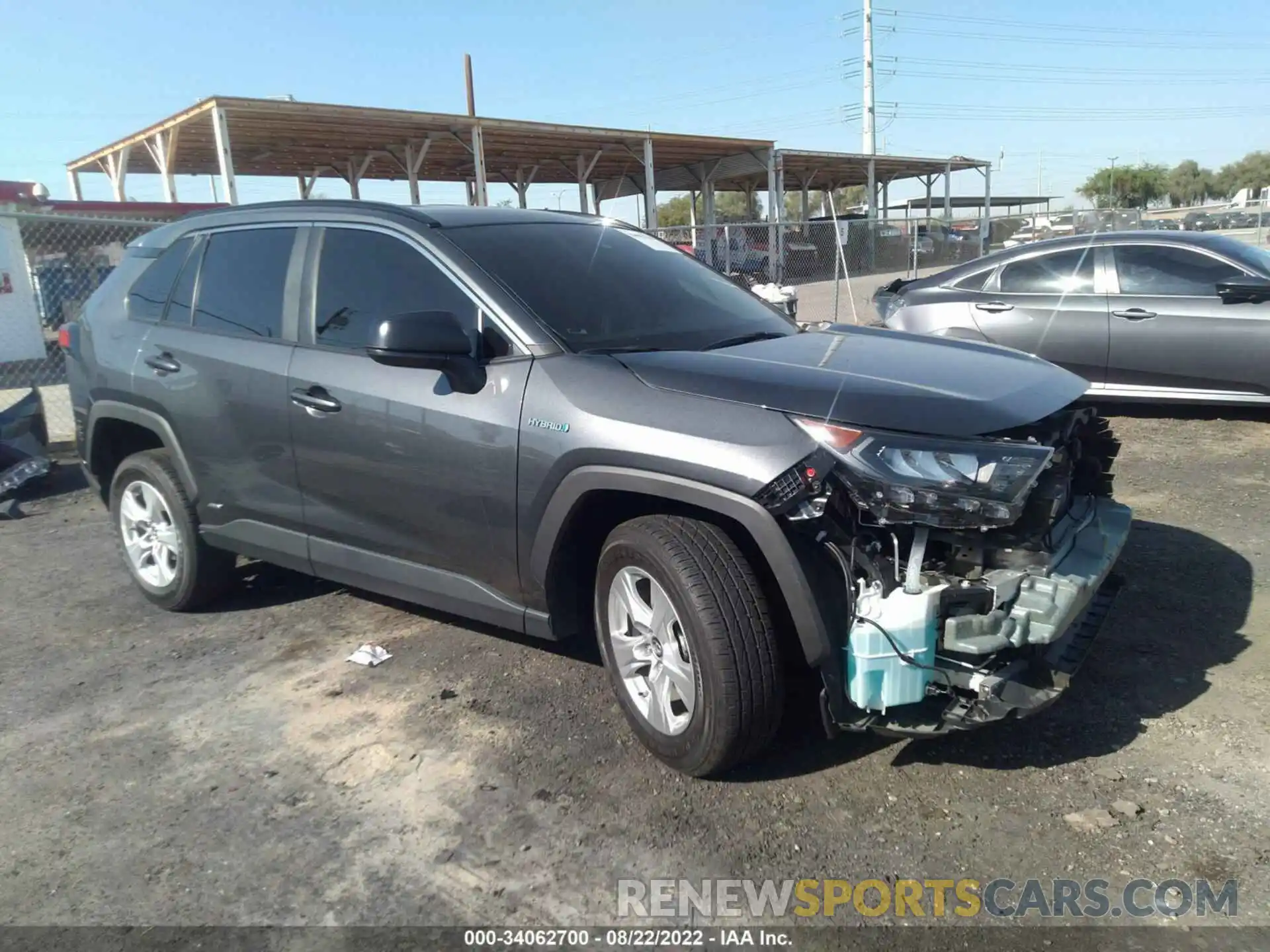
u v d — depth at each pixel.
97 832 2.96
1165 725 3.26
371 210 3.87
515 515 3.27
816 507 2.69
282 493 4.03
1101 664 3.71
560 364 3.22
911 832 2.78
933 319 8.28
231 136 23.66
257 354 4.00
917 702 2.82
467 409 3.34
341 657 4.12
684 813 2.91
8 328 16.31
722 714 2.83
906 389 2.88
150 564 4.76
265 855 2.82
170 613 4.75
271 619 4.58
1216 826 2.74
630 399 3.02
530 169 34.91
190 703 3.77
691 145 29.94
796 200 56.91
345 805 3.04
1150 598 4.29
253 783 3.19
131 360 4.51
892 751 3.18
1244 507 5.48
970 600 2.72
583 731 3.41
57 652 4.35
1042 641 2.70
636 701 3.17
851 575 2.75
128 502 4.75
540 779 3.12
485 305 3.44
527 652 4.08
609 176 37.28
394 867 2.74
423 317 3.18
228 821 2.99
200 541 4.50
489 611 3.49
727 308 3.99
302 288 3.97
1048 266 7.87
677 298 3.87
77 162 27.52
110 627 4.61
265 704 3.73
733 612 2.81
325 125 22.88
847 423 2.71
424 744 3.38
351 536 3.85
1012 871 2.61
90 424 4.80
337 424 3.71
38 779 3.28
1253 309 6.97
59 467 8.33
